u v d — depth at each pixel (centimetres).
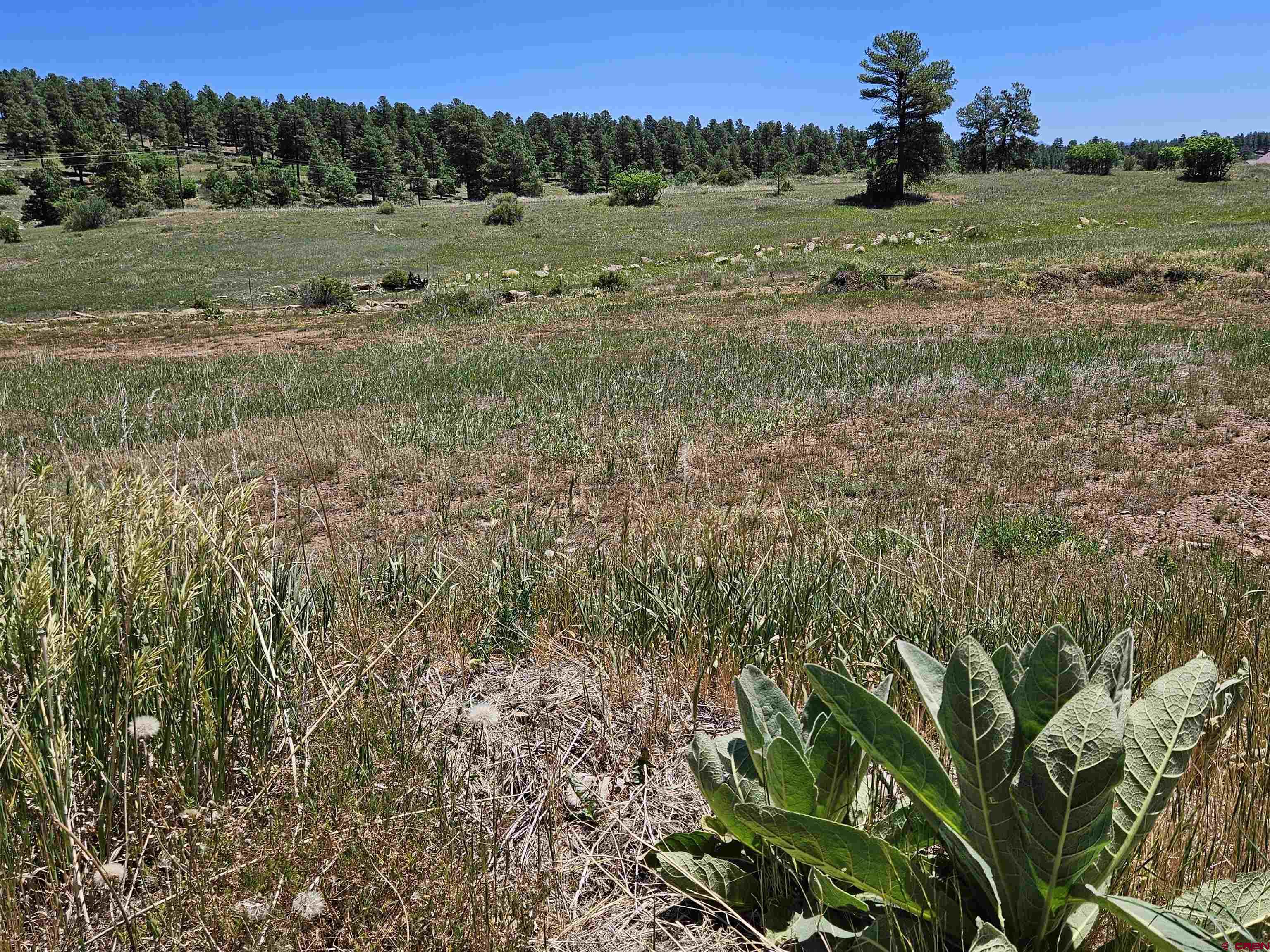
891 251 4741
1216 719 218
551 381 1755
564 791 216
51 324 3675
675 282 3997
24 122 16900
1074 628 353
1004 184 8406
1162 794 142
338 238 6650
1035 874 139
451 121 14625
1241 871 162
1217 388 1315
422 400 1622
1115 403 1272
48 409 1652
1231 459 1000
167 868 168
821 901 158
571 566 426
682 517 552
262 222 7956
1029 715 140
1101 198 6875
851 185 10244
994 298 2694
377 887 161
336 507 955
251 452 1177
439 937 153
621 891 181
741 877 175
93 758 185
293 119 18438
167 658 199
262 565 276
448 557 465
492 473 1077
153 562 201
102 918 164
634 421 1330
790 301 2998
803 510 788
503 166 13638
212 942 145
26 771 170
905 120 7806
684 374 1730
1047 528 762
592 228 6581
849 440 1180
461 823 187
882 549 585
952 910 152
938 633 341
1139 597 465
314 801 182
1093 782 128
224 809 173
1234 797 197
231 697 216
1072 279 2717
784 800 166
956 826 152
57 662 178
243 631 226
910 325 2308
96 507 231
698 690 249
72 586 204
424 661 291
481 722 232
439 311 3406
